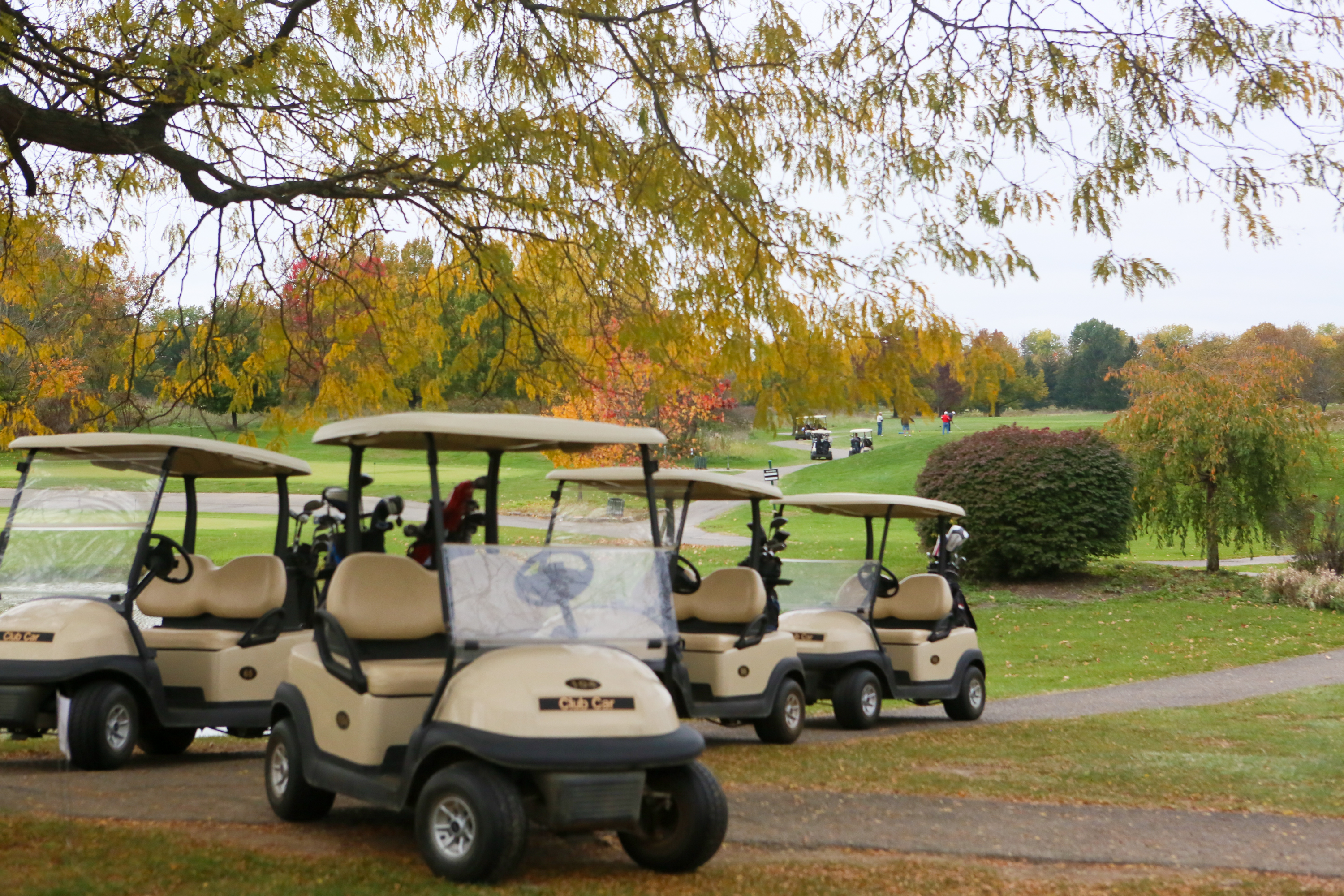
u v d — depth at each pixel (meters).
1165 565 21.59
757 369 6.17
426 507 28.23
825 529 28.59
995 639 15.18
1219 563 24.98
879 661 9.19
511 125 7.15
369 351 8.30
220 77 6.77
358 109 7.88
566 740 4.09
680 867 4.41
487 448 5.59
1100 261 5.81
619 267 7.07
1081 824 5.55
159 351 9.14
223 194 7.34
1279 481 20.75
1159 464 21.02
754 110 7.09
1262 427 20.23
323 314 8.52
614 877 4.36
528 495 36.38
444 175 7.61
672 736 4.27
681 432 26.70
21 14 6.86
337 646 4.90
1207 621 16.66
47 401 9.30
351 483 5.28
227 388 8.30
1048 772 6.90
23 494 6.88
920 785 6.46
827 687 9.30
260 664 7.13
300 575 7.51
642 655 4.72
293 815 5.14
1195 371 21.09
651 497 5.11
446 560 4.54
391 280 8.59
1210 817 5.75
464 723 4.19
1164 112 6.36
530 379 8.25
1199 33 6.34
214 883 3.97
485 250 7.46
